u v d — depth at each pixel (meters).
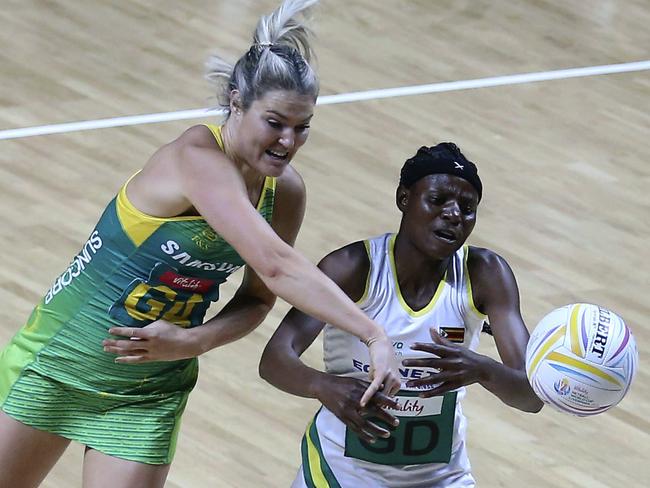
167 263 8.35
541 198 17.09
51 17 21.08
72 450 11.48
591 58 22.19
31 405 8.71
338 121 18.53
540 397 8.07
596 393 7.90
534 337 8.10
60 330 8.65
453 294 8.50
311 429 8.79
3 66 19.11
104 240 8.45
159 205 8.20
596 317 7.99
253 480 11.18
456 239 8.20
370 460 8.53
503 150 18.34
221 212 7.84
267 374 8.40
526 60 21.73
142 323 8.55
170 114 18.28
